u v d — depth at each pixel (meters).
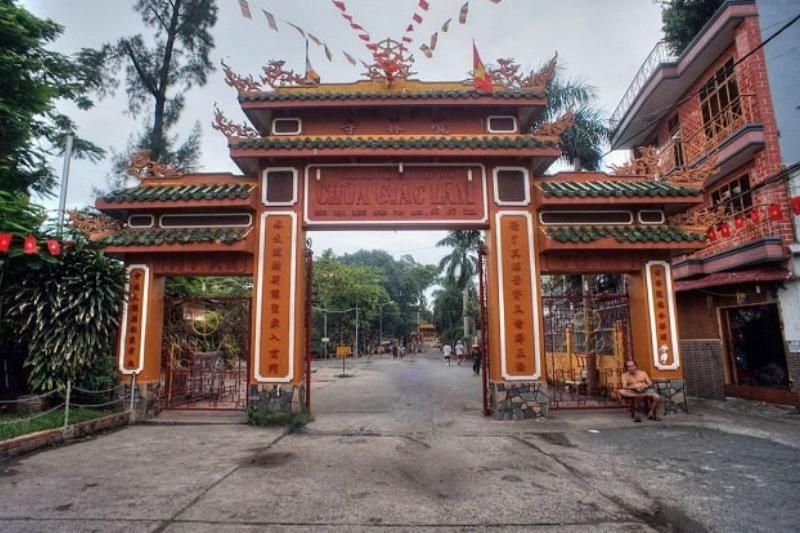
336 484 5.52
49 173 14.30
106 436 8.18
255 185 9.98
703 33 13.01
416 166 9.95
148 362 9.61
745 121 11.95
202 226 9.91
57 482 5.58
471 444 7.53
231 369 13.46
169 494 5.15
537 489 5.34
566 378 14.19
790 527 4.25
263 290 9.55
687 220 9.95
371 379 20.88
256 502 4.90
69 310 8.88
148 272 9.76
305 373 9.91
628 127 17.36
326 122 10.33
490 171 9.94
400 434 8.27
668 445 7.38
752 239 11.83
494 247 9.69
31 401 8.86
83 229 9.68
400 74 10.42
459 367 29.77
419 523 4.37
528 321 9.55
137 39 18.20
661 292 9.84
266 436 8.15
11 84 12.26
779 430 8.43
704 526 4.30
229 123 9.74
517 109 10.30
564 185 10.18
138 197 9.54
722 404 11.98
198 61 19.02
